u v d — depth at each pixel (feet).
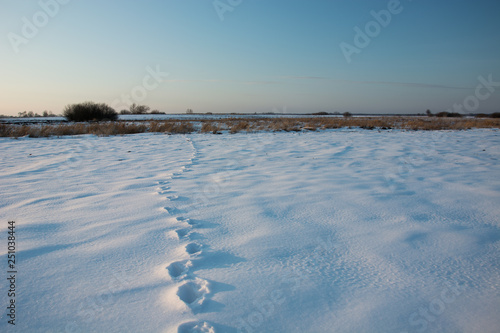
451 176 17.81
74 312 5.49
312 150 31.81
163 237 8.93
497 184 15.53
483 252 7.85
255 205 12.06
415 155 27.37
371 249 8.06
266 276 6.70
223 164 23.07
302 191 14.29
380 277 6.66
